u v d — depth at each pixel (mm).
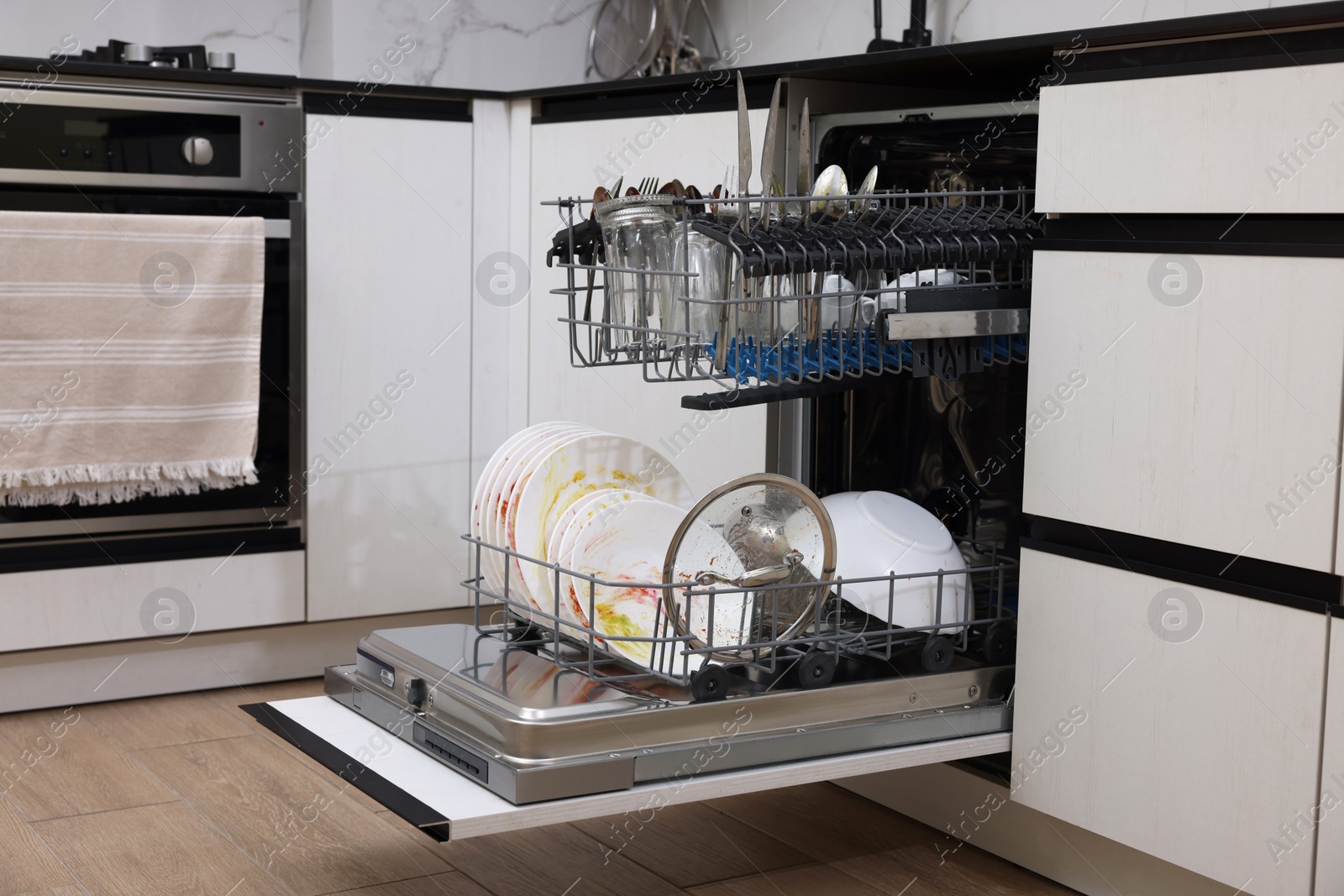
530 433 1549
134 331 2090
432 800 1212
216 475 2199
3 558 2078
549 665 1393
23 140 2025
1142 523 1381
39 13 2527
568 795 1228
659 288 1396
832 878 1601
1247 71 1256
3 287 1983
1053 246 1456
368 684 1478
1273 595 1266
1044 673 1497
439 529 2445
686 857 1658
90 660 2197
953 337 1469
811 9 2609
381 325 2348
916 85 1920
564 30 2863
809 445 1855
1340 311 1196
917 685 1475
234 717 2160
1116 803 1428
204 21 2693
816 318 1432
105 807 1769
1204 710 1334
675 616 1348
